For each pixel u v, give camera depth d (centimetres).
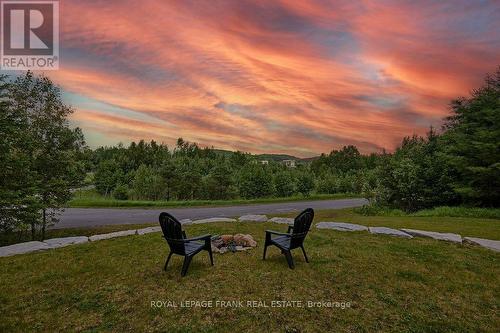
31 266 546
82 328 327
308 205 2292
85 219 1371
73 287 446
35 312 368
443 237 755
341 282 462
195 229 903
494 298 416
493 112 1520
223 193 2755
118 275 496
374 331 322
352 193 3847
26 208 830
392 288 442
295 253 617
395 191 1797
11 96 896
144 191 2725
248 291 424
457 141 1612
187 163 3475
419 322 343
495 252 637
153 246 689
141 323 337
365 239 751
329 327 328
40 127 938
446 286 453
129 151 4088
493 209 1339
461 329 330
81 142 1013
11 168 803
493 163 1423
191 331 319
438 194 1645
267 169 3381
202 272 504
